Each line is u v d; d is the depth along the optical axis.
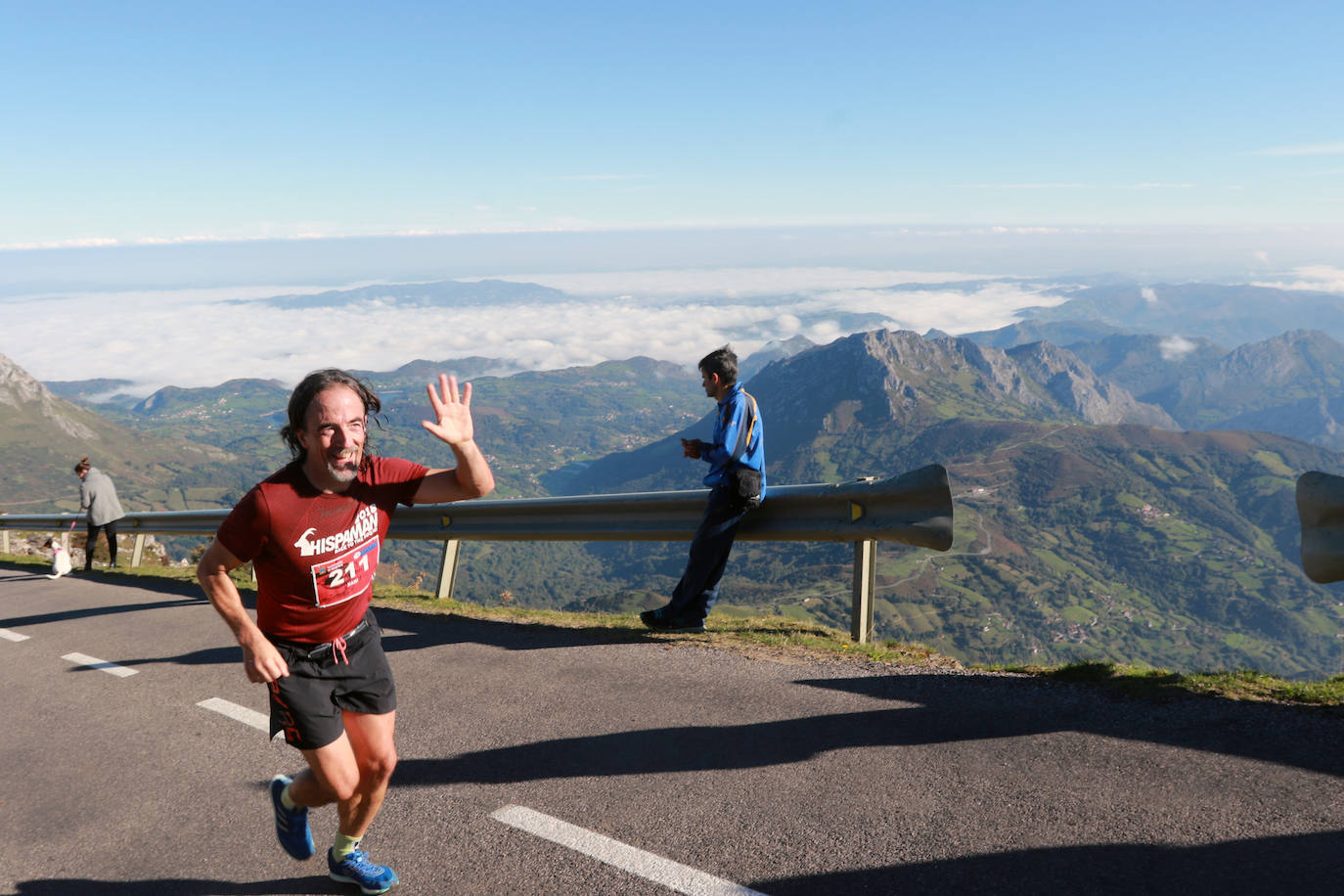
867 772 3.34
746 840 2.86
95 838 3.36
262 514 2.16
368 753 2.53
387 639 6.50
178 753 4.31
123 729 4.79
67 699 5.53
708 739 3.85
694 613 5.98
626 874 2.71
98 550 18.95
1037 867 2.53
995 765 3.29
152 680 5.84
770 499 6.17
